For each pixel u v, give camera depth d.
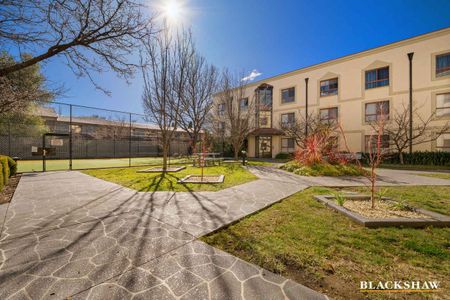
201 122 15.23
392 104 16.28
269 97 23.83
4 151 17.78
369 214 3.54
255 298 1.64
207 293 1.70
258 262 2.18
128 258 2.24
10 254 2.30
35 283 1.81
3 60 4.78
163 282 1.84
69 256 2.27
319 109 20.38
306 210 3.97
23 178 8.01
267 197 4.94
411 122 15.03
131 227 3.13
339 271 2.02
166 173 9.56
